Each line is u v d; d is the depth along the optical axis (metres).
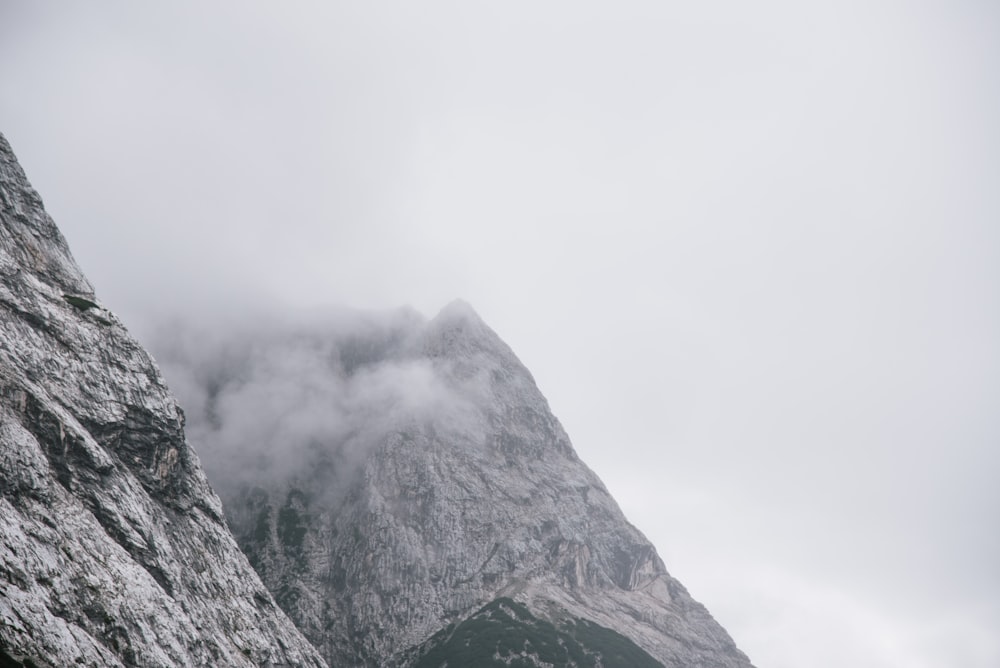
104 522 131.62
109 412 144.12
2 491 116.38
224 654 139.25
